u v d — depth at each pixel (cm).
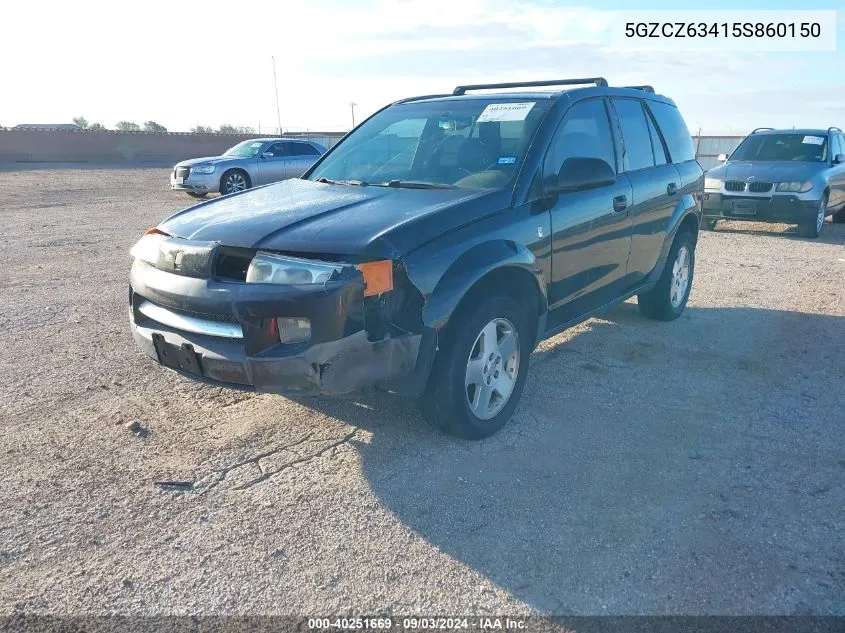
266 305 329
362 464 376
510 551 304
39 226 1195
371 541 310
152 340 377
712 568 294
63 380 485
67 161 3438
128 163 3478
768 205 1139
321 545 308
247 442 399
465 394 382
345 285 327
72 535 313
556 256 437
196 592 279
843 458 387
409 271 345
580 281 472
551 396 470
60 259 902
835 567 294
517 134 446
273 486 354
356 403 452
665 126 607
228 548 305
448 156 455
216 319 349
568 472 370
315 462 378
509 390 417
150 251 382
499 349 407
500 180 421
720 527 322
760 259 968
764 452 394
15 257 911
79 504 336
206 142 3853
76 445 393
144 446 393
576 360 540
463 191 414
